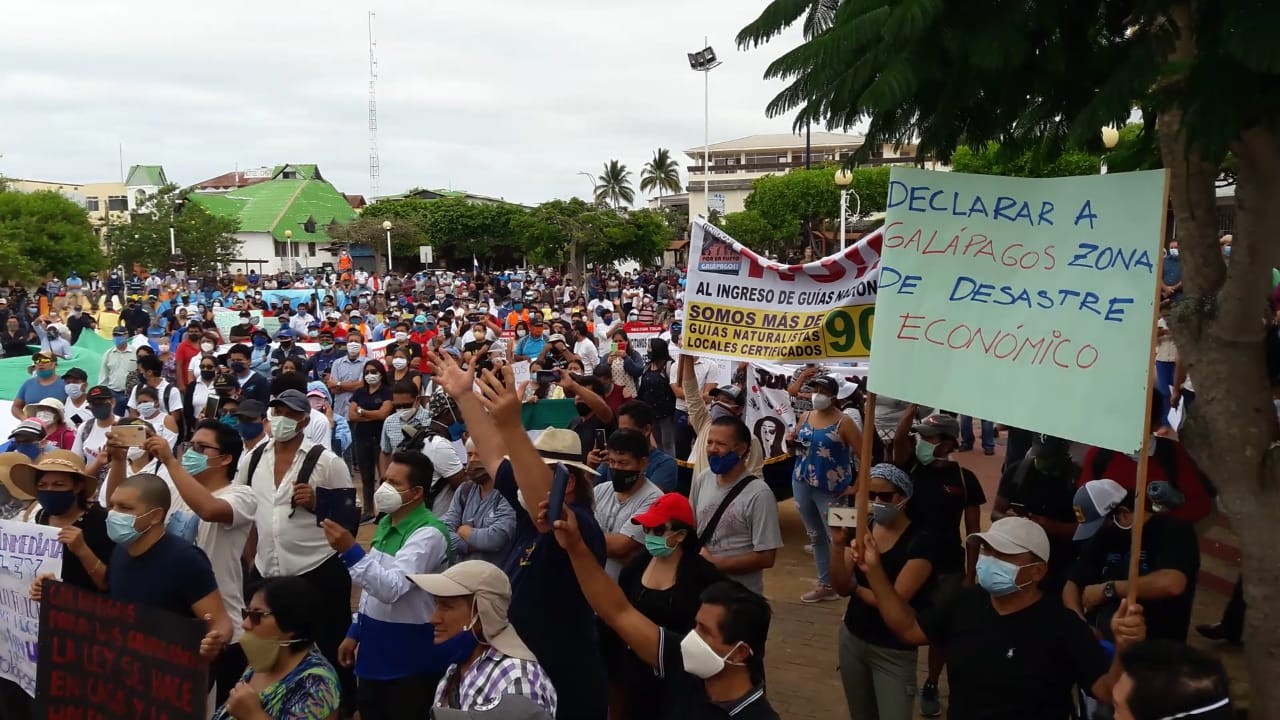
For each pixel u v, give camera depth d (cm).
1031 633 376
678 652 372
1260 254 415
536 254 6038
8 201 5166
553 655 413
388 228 6116
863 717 497
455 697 386
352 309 2919
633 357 1286
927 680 622
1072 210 388
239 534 585
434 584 374
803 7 484
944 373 409
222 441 603
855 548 439
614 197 13062
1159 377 1152
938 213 416
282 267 8375
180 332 1847
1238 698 591
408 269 7800
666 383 1219
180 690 445
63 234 5231
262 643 406
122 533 471
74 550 532
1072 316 383
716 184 10144
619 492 571
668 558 473
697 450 721
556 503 377
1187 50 409
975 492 673
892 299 421
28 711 561
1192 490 523
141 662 457
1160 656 287
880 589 432
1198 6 400
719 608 341
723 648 339
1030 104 495
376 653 501
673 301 2839
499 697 362
